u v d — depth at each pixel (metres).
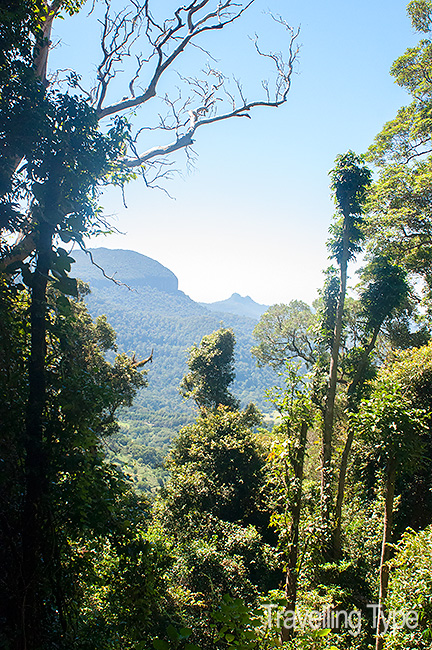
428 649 6.96
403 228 21.53
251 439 21.86
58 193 4.46
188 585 12.60
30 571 4.16
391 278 15.20
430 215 20.42
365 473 15.41
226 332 33.59
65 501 4.56
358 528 14.09
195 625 9.93
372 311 15.43
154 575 5.18
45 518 4.36
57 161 4.41
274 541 18.48
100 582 5.20
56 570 4.45
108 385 5.11
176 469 19.67
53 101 4.54
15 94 4.36
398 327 22.34
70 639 4.60
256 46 10.10
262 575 15.05
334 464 14.44
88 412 4.66
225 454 21.33
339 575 11.80
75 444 4.41
